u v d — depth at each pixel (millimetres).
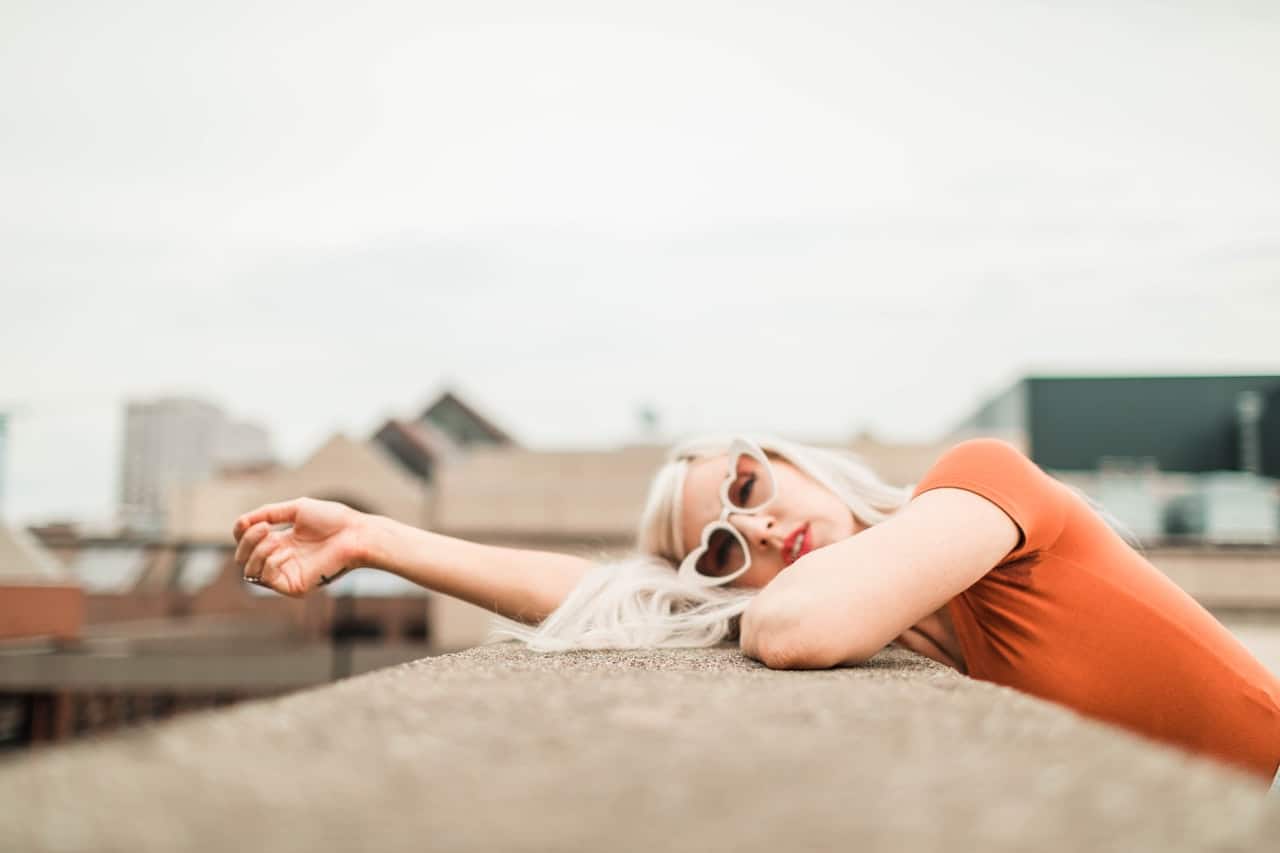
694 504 1167
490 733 371
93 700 3645
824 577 776
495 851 211
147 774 287
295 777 288
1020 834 229
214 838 220
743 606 1029
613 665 722
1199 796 272
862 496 1149
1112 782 289
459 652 886
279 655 4539
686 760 324
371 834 226
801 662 738
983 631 971
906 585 785
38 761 307
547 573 1109
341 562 1027
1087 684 927
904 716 424
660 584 1090
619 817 246
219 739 345
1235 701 933
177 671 4156
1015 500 879
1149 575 976
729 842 220
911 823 240
